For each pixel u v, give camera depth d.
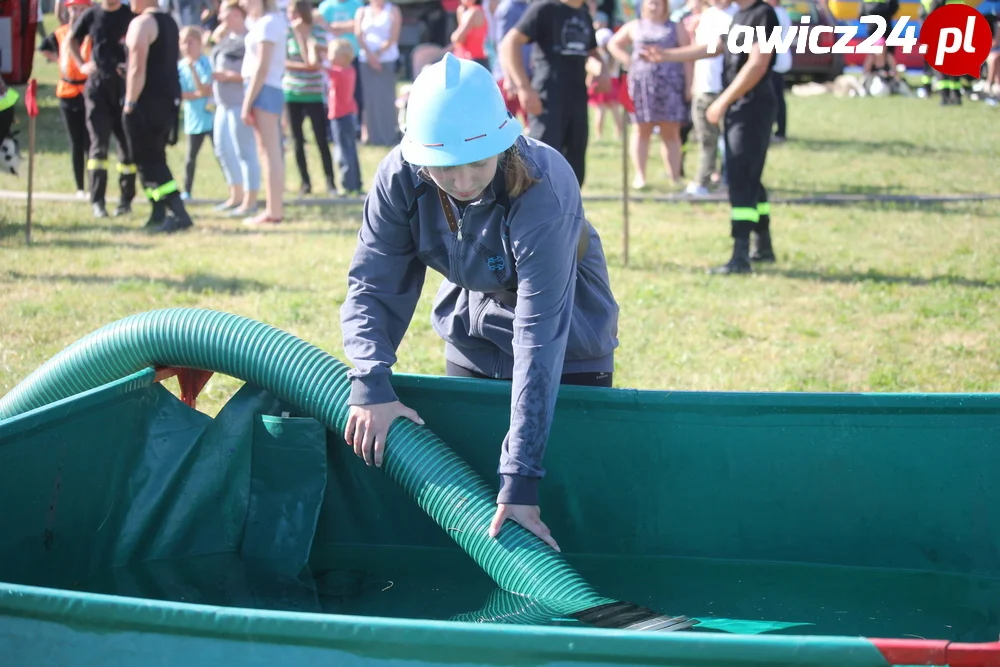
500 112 2.70
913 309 7.28
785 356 6.18
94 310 6.77
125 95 9.32
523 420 2.85
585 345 3.30
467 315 3.38
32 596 2.25
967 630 3.03
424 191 2.90
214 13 17.36
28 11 10.18
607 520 3.52
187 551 3.48
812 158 14.64
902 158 14.72
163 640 2.24
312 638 2.19
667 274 8.19
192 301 7.08
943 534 3.37
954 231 10.06
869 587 3.31
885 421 3.34
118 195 11.52
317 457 3.48
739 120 8.00
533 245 2.76
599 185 12.50
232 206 10.85
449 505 3.16
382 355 3.10
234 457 3.51
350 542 3.62
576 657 2.14
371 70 14.94
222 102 10.45
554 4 8.26
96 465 3.19
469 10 13.41
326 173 11.81
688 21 12.38
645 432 3.43
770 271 8.36
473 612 3.09
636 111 12.12
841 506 3.41
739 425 3.39
